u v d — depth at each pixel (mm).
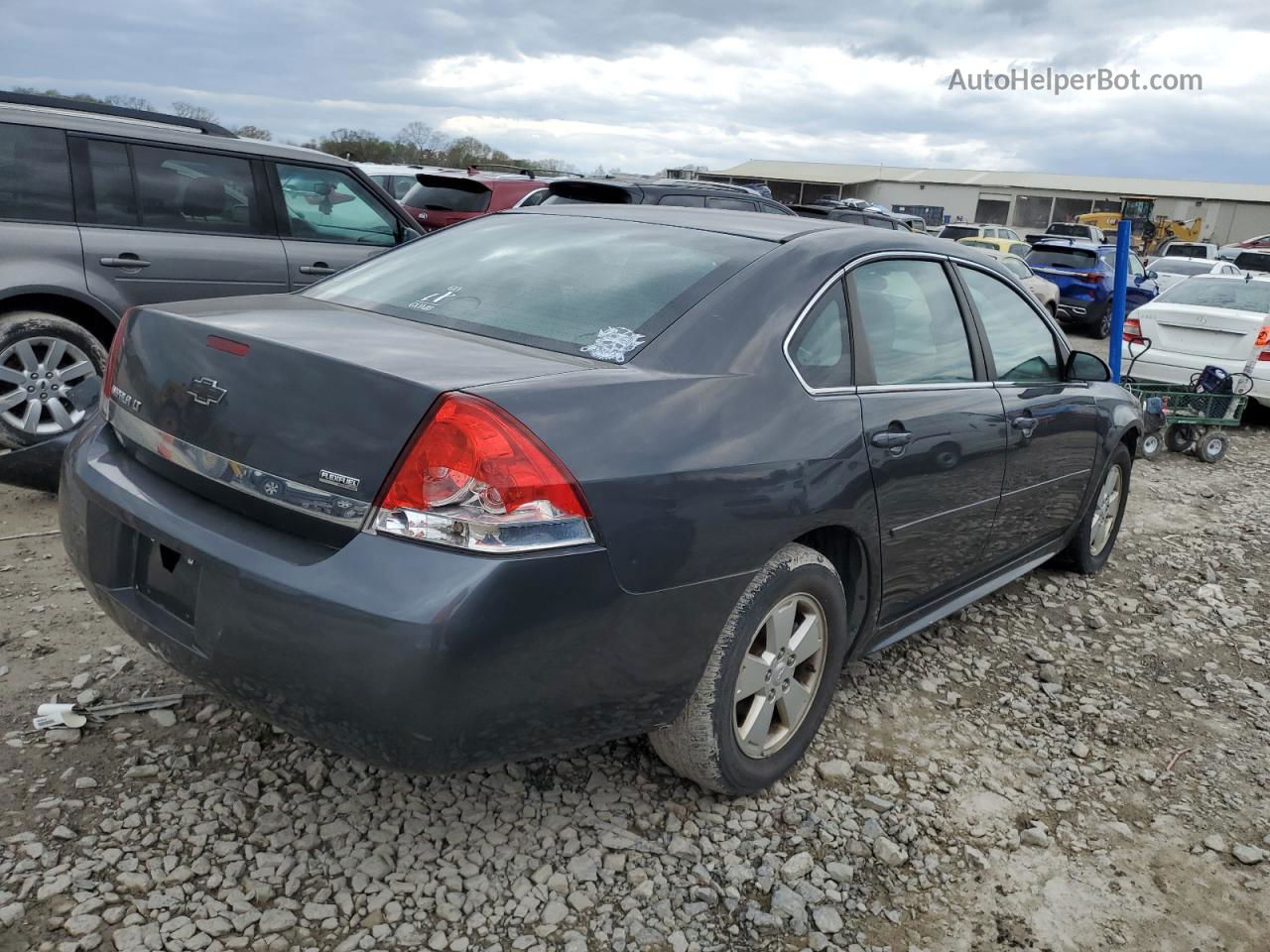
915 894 2504
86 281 4945
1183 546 5727
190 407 2299
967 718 3428
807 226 3170
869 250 3109
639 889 2391
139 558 2430
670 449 2252
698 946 2250
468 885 2350
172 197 5309
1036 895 2551
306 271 5820
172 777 2607
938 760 3129
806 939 2314
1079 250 18781
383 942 2164
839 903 2434
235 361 2244
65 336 4902
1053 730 3420
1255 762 3350
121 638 3301
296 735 2156
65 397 4957
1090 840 2812
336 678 1969
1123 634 4332
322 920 2203
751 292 2670
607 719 2273
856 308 2967
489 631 1952
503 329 2551
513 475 1979
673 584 2258
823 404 2715
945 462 3166
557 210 3404
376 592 1934
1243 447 9344
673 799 2738
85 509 2465
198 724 2844
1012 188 66375
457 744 2027
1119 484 4965
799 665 2857
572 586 2059
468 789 2688
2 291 4688
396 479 1975
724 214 3352
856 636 3096
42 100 5266
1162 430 8234
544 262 2891
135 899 2195
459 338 2469
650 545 2188
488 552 1962
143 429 2422
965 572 3666
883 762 3080
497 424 1991
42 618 3398
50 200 4879
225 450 2203
